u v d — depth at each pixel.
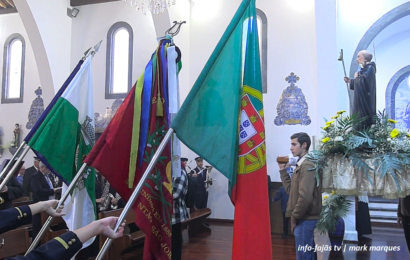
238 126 1.62
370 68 4.51
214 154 1.55
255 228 1.54
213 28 8.45
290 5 7.97
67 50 8.96
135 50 8.78
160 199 1.95
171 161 2.12
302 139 3.01
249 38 1.72
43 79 8.51
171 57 2.19
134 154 1.99
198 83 1.60
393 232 6.52
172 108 2.13
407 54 9.08
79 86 2.59
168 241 1.91
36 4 8.03
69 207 2.53
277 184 7.51
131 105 2.09
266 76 7.97
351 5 7.88
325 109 6.51
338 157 2.74
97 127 8.58
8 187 3.98
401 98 9.10
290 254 5.24
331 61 6.54
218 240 6.13
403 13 7.64
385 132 2.71
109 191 4.76
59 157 2.39
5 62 9.78
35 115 9.44
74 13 9.04
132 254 5.10
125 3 8.91
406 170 2.61
